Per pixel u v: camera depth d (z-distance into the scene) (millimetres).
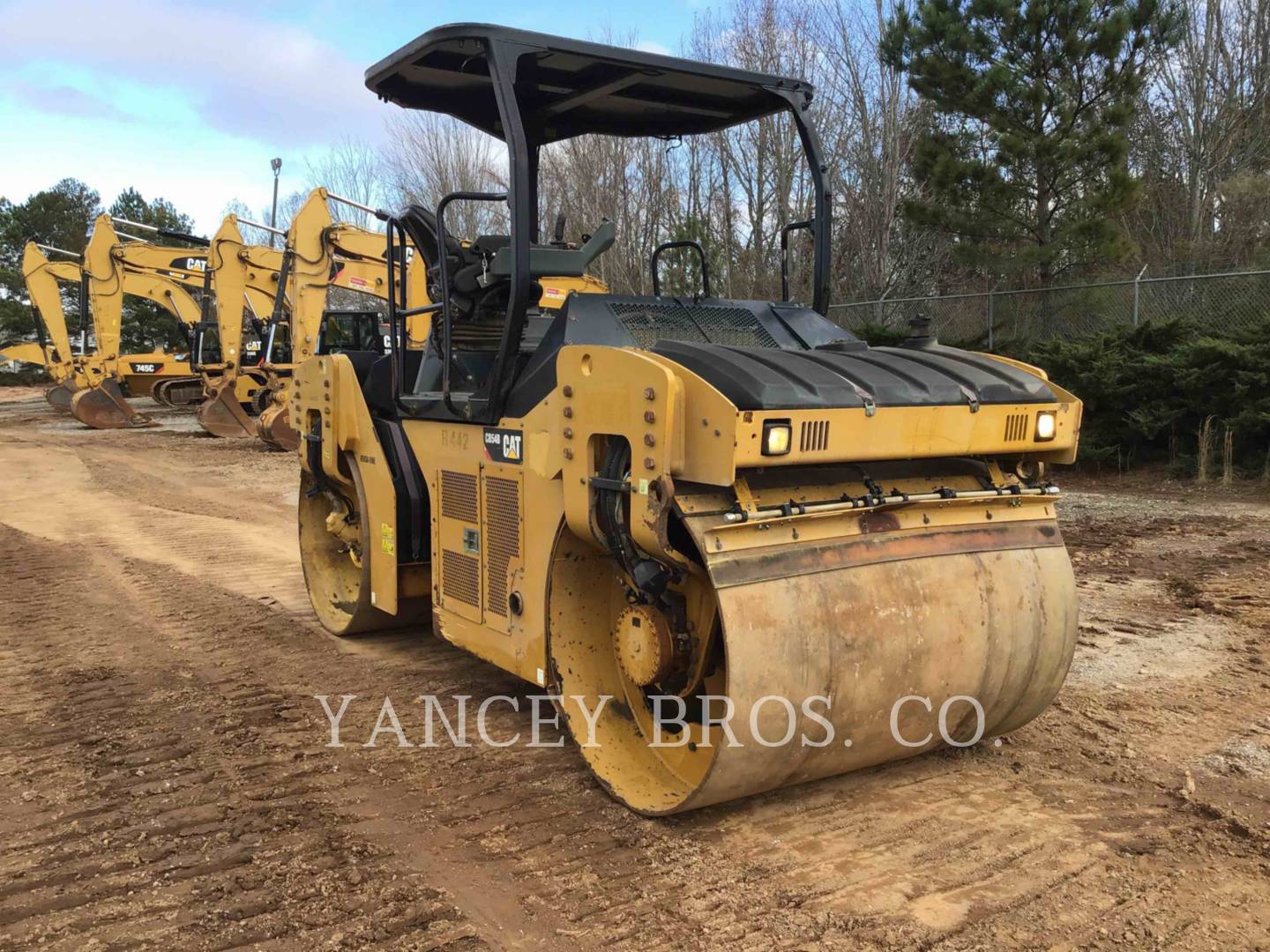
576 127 5168
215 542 8719
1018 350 12891
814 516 3137
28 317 42594
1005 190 13164
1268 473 10477
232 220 18922
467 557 4215
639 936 2691
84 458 15703
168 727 4301
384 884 2979
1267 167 19297
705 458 2914
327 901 2891
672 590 3434
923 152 13844
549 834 3285
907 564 3316
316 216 16469
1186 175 19781
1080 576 6957
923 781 3654
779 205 19562
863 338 14258
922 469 3594
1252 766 3779
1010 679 3520
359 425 5219
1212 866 3041
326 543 6254
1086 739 4051
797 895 2887
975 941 2650
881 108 19047
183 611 6309
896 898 2867
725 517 2975
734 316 4074
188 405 26172
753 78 4285
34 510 10539
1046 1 12461
